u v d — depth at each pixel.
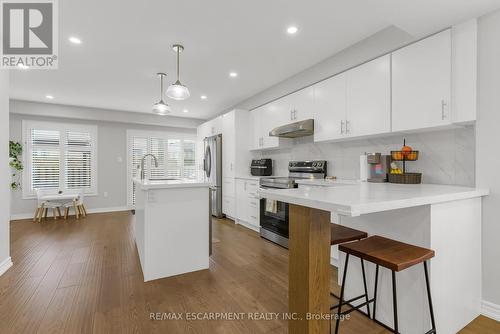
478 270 1.72
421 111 2.00
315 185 2.63
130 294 2.01
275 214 3.34
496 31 1.70
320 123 2.97
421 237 1.45
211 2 1.89
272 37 2.41
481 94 1.75
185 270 2.42
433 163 2.19
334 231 1.69
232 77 3.49
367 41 2.40
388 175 2.31
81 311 1.77
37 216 4.86
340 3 1.89
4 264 2.42
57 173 5.26
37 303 1.86
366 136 2.53
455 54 1.85
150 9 1.98
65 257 2.83
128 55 2.80
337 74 2.76
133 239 3.56
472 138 1.95
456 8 1.69
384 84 2.27
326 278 1.19
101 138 5.71
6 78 2.46
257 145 4.30
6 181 2.47
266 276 2.36
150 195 2.27
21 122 4.96
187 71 3.28
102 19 2.11
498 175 1.69
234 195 4.49
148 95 4.38
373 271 1.70
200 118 6.50
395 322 1.24
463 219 1.60
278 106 3.74
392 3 1.82
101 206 5.70
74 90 4.09
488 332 1.57
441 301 1.46
